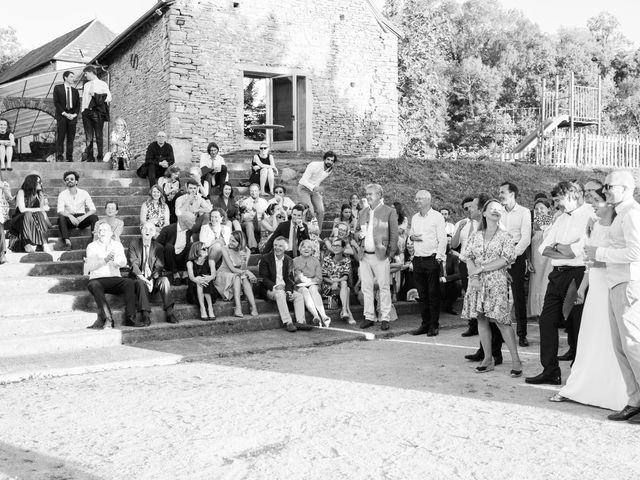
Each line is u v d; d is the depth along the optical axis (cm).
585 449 472
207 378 676
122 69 2370
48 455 460
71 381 663
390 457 455
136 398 599
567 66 5469
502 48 5862
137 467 437
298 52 2095
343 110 2178
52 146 2981
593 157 2131
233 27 1986
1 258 926
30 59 3778
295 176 1520
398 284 1116
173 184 1105
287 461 447
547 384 668
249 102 2194
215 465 440
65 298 867
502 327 704
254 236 1152
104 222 903
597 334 588
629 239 530
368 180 1576
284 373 702
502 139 4519
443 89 4231
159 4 1884
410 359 782
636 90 5775
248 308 959
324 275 1032
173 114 1908
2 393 618
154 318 884
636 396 543
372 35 2222
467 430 514
